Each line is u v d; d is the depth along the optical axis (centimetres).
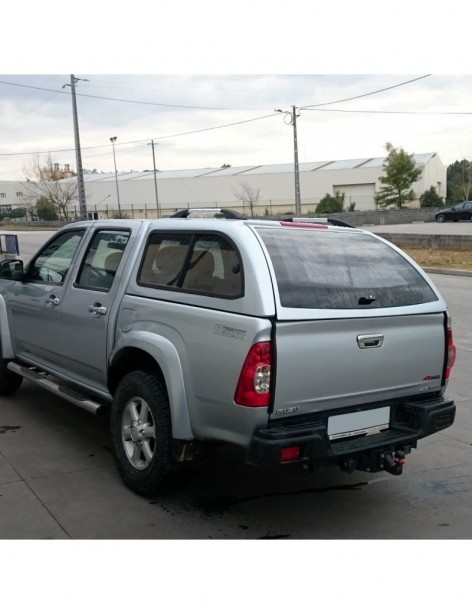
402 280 404
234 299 349
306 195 7775
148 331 402
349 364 358
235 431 347
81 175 3969
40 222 6594
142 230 447
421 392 404
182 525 374
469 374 745
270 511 397
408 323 386
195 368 366
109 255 471
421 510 404
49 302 521
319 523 382
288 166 8612
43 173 7606
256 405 331
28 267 575
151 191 8306
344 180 7612
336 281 371
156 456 391
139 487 408
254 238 368
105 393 465
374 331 368
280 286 345
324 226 423
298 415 347
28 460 468
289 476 454
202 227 397
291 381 337
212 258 381
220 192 8075
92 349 465
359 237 425
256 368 330
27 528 363
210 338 356
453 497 424
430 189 6969
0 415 573
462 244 2402
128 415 422
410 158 6103
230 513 393
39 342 545
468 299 1326
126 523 374
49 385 514
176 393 375
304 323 338
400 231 3656
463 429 564
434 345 402
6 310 600
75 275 498
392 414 393
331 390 354
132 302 423
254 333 330
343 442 366
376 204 6631
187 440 378
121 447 423
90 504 398
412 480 453
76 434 527
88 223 516
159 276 415
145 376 404
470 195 6969
